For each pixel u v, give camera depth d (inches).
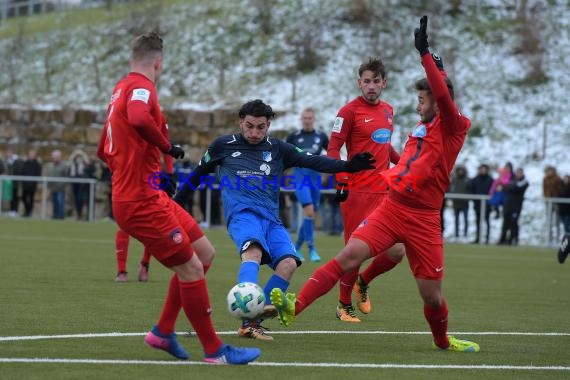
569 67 3302.2
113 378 518.0
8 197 2783.0
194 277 570.6
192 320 573.6
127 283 1078.4
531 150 2903.5
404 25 3501.5
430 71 620.7
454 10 3587.6
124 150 560.4
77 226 2399.1
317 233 2512.3
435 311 655.1
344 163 674.8
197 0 4057.6
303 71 3353.8
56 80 3695.9
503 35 3454.7
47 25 4237.2
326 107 3100.4
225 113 3085.6
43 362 561.6
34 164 2817.4
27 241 1802.4
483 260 1722.4
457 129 638.5
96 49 3855.8
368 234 649.0
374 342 697.6
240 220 697.0
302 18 3663.9
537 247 2203.5
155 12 3932.1
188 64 3570.4
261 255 687.7
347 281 821.9
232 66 3511.3
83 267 1280.8
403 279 1266.0
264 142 724.7
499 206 2359.7
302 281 1190.3
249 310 611.2
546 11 3570.4
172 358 591.2
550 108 3095.5
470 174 2812.5
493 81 3228.3
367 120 868.6
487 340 724.0
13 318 760.3
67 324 734.5
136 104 548.1
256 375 539.5
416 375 558.3
